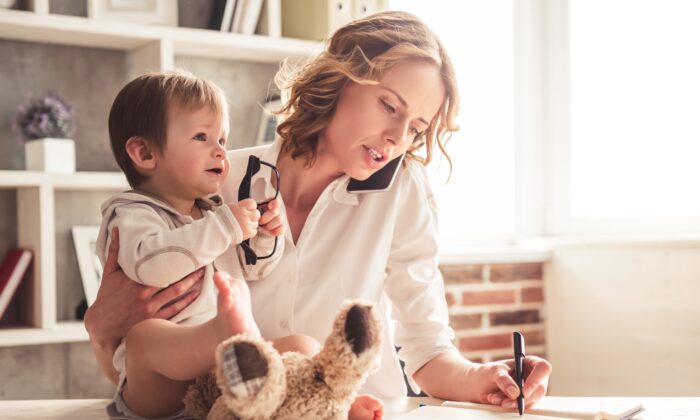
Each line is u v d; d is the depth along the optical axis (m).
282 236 1.14
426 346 1.23
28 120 2.36
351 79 1.11
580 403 1.01
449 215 3.19
